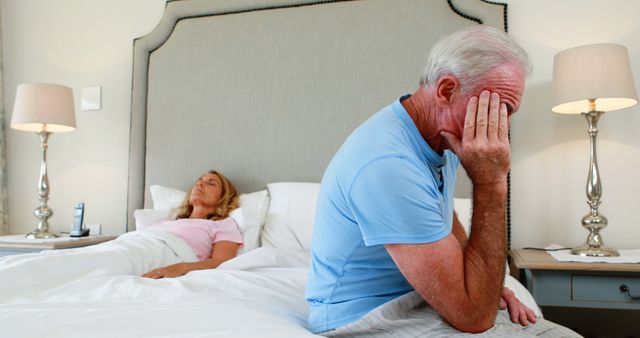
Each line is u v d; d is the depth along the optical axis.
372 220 0.79
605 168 2.11
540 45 2.20
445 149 0.98
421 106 0.92
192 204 2.29
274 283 1.36
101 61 2.89
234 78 2.51
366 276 0.89
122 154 2.82
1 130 2.98
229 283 1.33
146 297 1.14
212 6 2.56
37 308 0.97
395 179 0.79
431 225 0.78
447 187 1.00
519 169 2.20
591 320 2.15
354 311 0.89
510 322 0.94
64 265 1.44
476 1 2.18
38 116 2.42
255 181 2.45
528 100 2.20
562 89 1.85
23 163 3.01
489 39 0.85
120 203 2.81
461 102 0.85
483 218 0.84
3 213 2.97
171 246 1.88
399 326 0.84
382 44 2.29
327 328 0.90
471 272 0.81
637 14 2.10
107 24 2.89
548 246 2.15
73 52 2.94
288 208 2.15
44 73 2.99
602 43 1.97
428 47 2.23
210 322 0.87
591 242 1.89
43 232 2.59
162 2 2.79
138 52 2.67
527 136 2.19
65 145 2.93
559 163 2.15
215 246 2.03
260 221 2.19
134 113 2.66
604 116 2.11
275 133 2.44
